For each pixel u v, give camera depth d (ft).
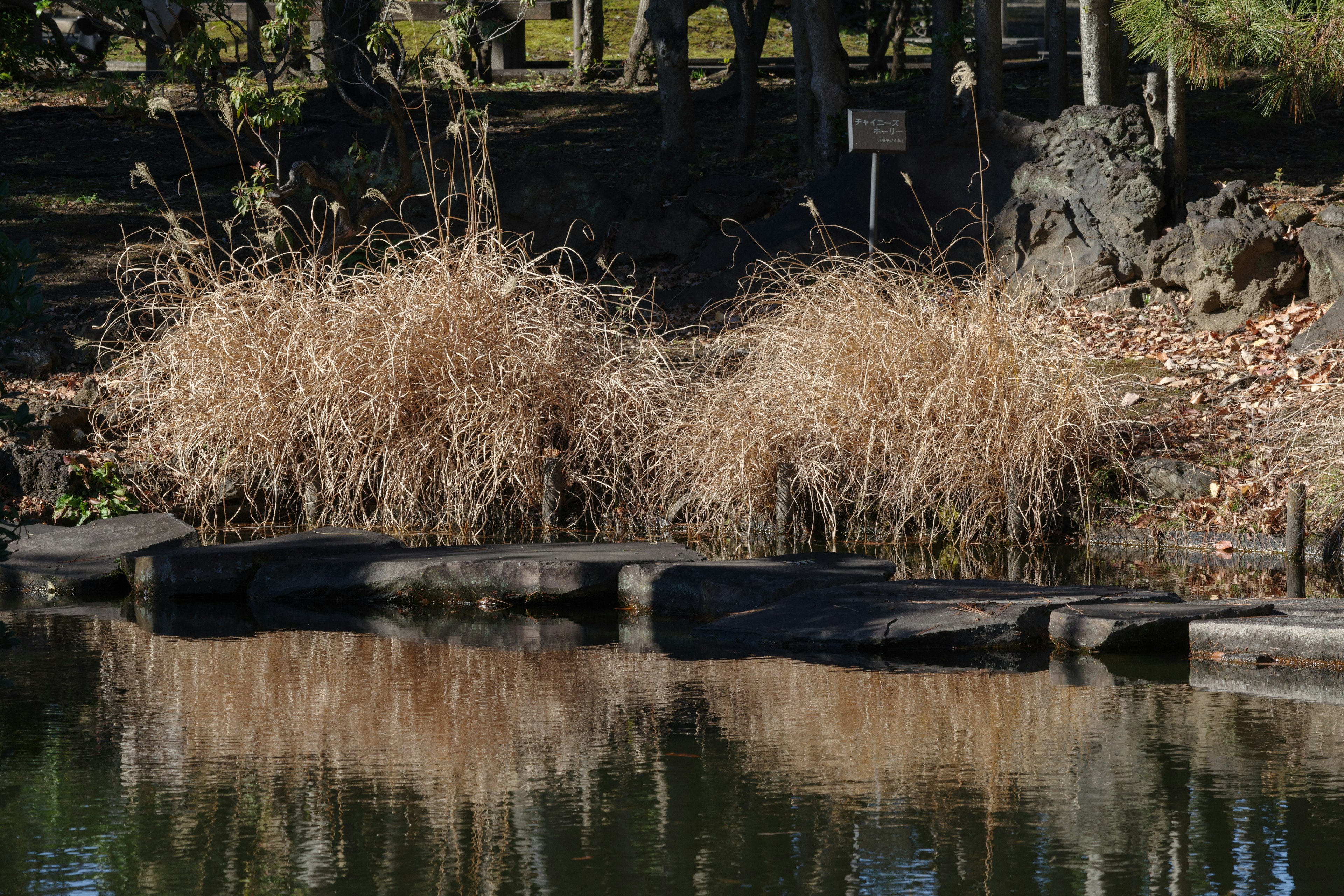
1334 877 23.25
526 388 68.23
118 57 159.02
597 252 105.50
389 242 89.35
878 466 63.72
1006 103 134.51
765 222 100.53
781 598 47.37
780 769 29.43
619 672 38.86
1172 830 25.64
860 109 82.43
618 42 196.65
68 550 57.00
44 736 32.04
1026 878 23.30
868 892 22.75
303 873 23.62
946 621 42.80
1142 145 94.27
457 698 35.70
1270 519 59.82
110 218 108.88
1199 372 75.10
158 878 23.40
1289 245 81.82
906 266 94.02
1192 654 41.60
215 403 68.59
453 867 23.88
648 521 66.59
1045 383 64.39
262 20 146.20
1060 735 32.19
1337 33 62.75
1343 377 68.03
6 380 78.43
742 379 69.05
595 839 25.23
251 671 38.83
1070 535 63.05
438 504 67.36
